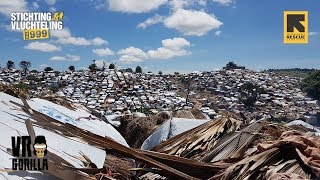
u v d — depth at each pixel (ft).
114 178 17.95
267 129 23.98
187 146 25.02
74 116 27.53
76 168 15.25
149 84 586.45
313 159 17.51
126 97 437.58
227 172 18.48
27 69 612.70
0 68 606.96
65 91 467.11
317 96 510.58
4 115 18.44
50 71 622.13
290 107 435.53
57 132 19.01
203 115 42.04
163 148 26.16
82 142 19.06
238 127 25.84
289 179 16.03
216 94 559.38
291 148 18.47
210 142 24.94
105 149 19.60
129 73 639.76
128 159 22.59
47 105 27.63
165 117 41.19
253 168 17.93
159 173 19.80
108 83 545.44
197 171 20.44
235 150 22.34
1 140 15.24
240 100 446.19
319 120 108.17
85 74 610.24
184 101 404.57
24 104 20.74
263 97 495.41
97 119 30.48
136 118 43.01
